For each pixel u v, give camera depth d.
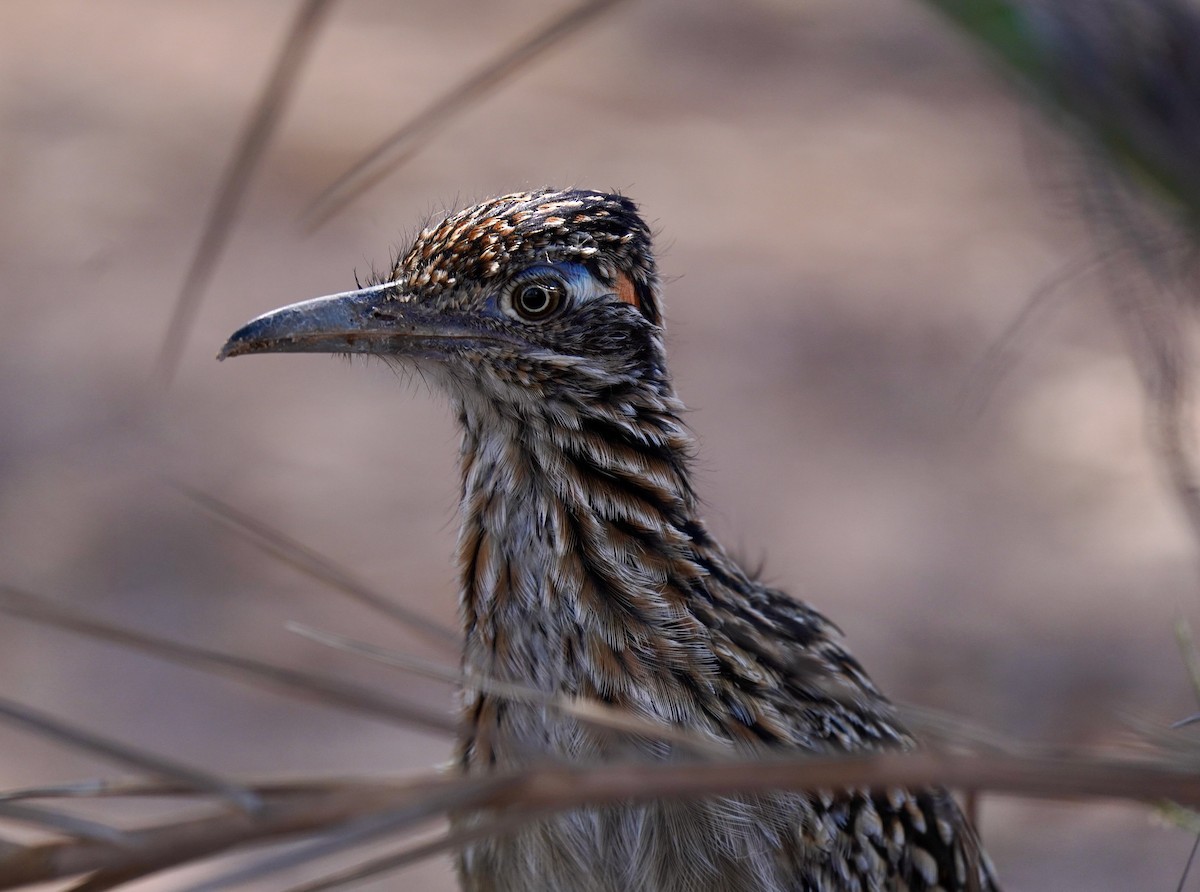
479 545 6.12
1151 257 3.17
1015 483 17.20
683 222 22.19
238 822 2.85
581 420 5.99
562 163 23.41
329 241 21.09
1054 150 3.31
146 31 27.97
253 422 17.86
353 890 10.84
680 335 19.45
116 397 18.00
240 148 3.65
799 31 30.27
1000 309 20.17
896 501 16.73
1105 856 11.36
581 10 3.58
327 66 26.42
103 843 2.87
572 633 5.75
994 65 2.92
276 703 13.75
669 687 5.62
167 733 13.36
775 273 21.03
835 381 18.88
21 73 25.61
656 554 5.83
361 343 6.26
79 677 14.00
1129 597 15.16
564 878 5.80
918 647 14.38
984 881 6.80
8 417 17.42
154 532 15.88
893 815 6.16
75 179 22.19
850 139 25.53
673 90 26.89
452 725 3.14
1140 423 17.92
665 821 5.60
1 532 15.63
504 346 6.08
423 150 23.48
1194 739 3.18
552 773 2.88
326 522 16.11
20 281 19.80
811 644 6.45
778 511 16.48
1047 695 13.14
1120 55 2.85
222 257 20.66
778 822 5.68
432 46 27.88
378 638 14.45
